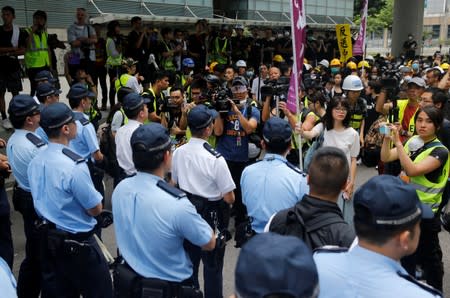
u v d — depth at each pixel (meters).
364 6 12.21
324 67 12.39
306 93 6.51
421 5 24.83
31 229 3.85
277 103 5.79
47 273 3.34
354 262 1.82
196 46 13.81
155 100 6.20
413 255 3.64
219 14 25.62
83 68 10.83
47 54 9.95
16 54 9.50
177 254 2.67
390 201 1.73
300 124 5.18
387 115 6.33
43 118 3.34
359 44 12.34
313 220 2.44
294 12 5.46
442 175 3.81
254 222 3.27
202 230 2.66
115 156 5.46
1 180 3.92
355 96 7.03
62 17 15.86
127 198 2.70
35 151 3.92
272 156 3.29
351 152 4.75
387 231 1.74
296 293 1.31
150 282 2.60
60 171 3.20
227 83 8.70
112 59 11.32
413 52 22.20
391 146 4.72
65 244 3.22
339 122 4.72
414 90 5.59
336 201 2.53
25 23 14.74
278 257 1.34
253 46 15.78
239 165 5.57
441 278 3.71
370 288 1.75
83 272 3.30
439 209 3.96
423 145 3.92
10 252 3.98
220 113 5.41
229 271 4.91
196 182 3.86
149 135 2.68
